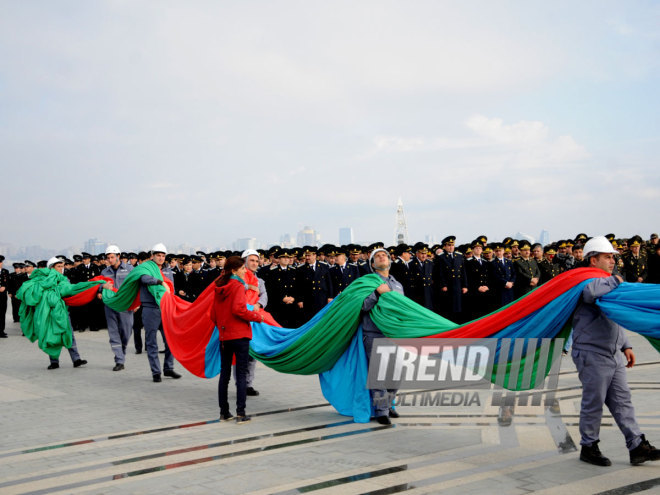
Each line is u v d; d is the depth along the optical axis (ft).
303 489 16.80
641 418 23.02
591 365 18.21
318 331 25.72
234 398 30.37
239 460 19.69
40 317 40.45
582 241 48.85
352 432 22.80
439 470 18.07
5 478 18.48
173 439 22.53
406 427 23.24
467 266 53.88
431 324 22.79
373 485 16.93
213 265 55.36
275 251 53.42
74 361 41.78
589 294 18.26
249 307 29.55
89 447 21.77
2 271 62.39
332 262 52.60
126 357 46.01
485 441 20.92
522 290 47.98
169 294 35.09
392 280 25.94
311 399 29.35
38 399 30.78
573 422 22.52
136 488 17.31
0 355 48.67
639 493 15.65
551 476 17.20
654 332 17.49
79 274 66.90
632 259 52.08
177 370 39.83
